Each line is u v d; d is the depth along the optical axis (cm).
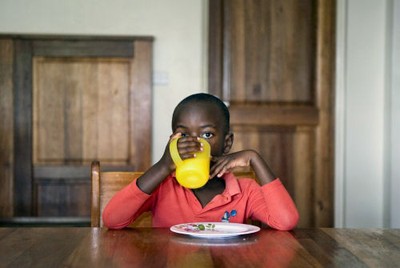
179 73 390
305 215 409
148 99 383
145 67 382
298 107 408
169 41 389
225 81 404
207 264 97
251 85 407
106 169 383
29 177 380
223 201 148
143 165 383
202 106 149
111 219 136
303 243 117
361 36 404
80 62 382
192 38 390
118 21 386
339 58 404
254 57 407
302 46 409
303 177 410
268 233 129
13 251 108
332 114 408
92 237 123
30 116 379
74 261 99
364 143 405
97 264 97
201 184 128
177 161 127
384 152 402
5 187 379
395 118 388
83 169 383
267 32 407
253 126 407
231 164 143
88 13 385
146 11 388
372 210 406
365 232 130
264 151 407
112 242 117
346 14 402
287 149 408
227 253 106
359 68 404
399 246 114
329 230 134
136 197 136
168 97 390
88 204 384
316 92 409
